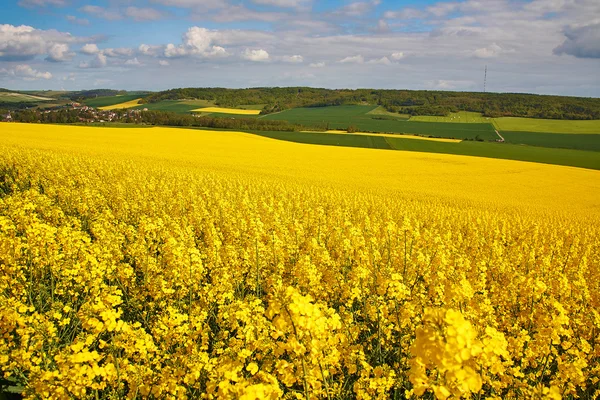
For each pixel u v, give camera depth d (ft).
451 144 291.38
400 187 150.51
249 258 36.40
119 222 56.75
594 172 200.75
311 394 17.56
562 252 60.13
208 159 180.75
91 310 19.67
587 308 31.14
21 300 26.91
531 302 26.71
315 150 236.84
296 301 14.08
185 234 45.65
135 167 113.39
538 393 15.62
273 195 95.45
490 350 15.01
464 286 22.98
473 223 78.84
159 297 28.81
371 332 27.45
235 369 15.88
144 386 17.79
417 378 11.72
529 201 139.13
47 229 30.73
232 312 22.84
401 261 35.91
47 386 16.43
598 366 22.27
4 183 79.87
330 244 47.85
